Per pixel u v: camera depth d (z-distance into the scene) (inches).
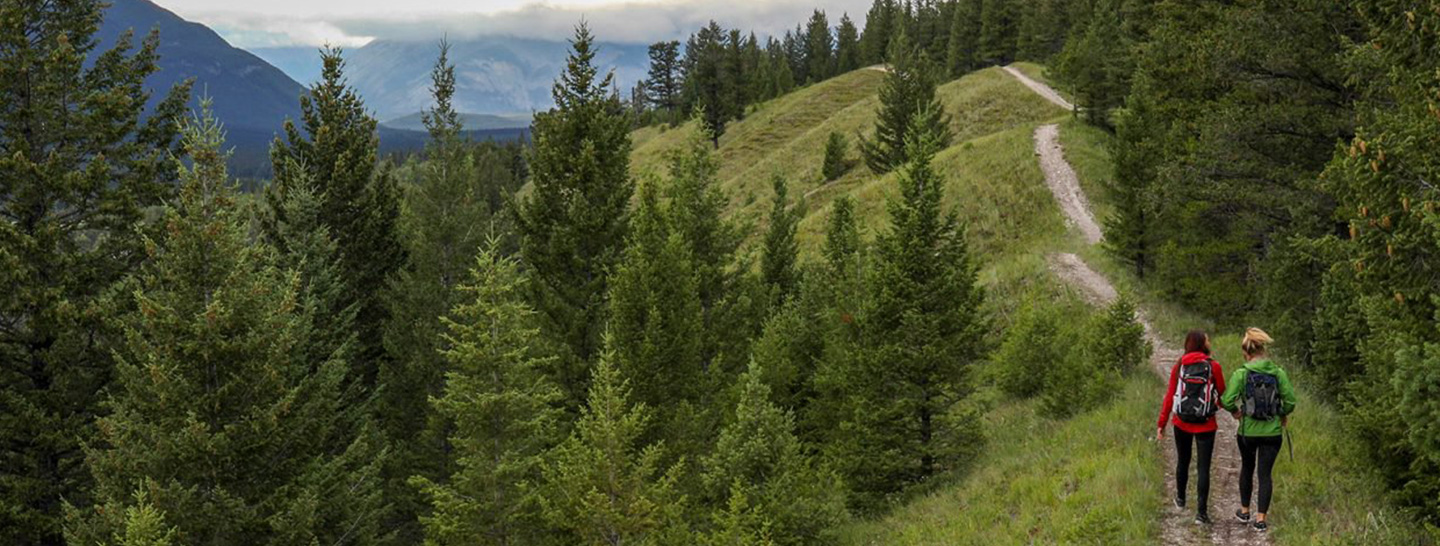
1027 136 1972.2
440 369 896.9
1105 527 387.2
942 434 652.7
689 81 4862.2
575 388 806.5
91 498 666.8
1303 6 675.4
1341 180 406.6
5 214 668.7
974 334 625.0
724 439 531.2
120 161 730.2
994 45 4101.9
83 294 680.4
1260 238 918.4
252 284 536.4
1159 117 1162.0
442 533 575.2
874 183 2073.1
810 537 508.4
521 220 860.6
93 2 753.6
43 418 631.2
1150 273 1160.2
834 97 4291.3
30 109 677.9
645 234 776.9
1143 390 625.0
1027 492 486.0
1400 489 358.6
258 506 515.8
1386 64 513.3
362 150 1050.1
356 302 925.8
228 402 518.3
